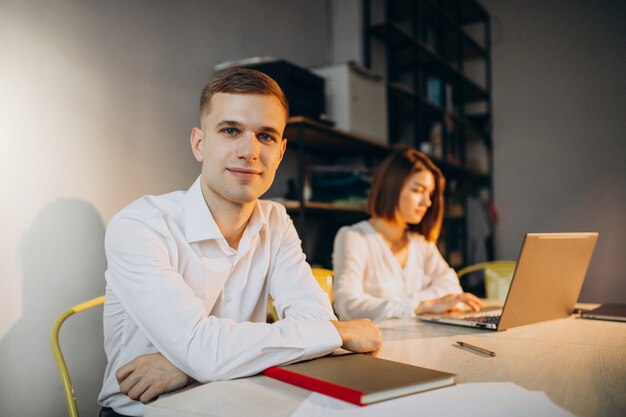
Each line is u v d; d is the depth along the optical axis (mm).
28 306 1655
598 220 4680
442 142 4051
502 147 5074
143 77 2100
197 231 1159
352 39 3521
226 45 2584
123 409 1168
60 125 1763
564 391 797
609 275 4598
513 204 5004
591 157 4734
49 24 1732
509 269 2514
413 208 2070
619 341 1226
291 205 2482
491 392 791
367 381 793
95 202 1881
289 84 2416
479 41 5180
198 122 2385
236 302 1248
